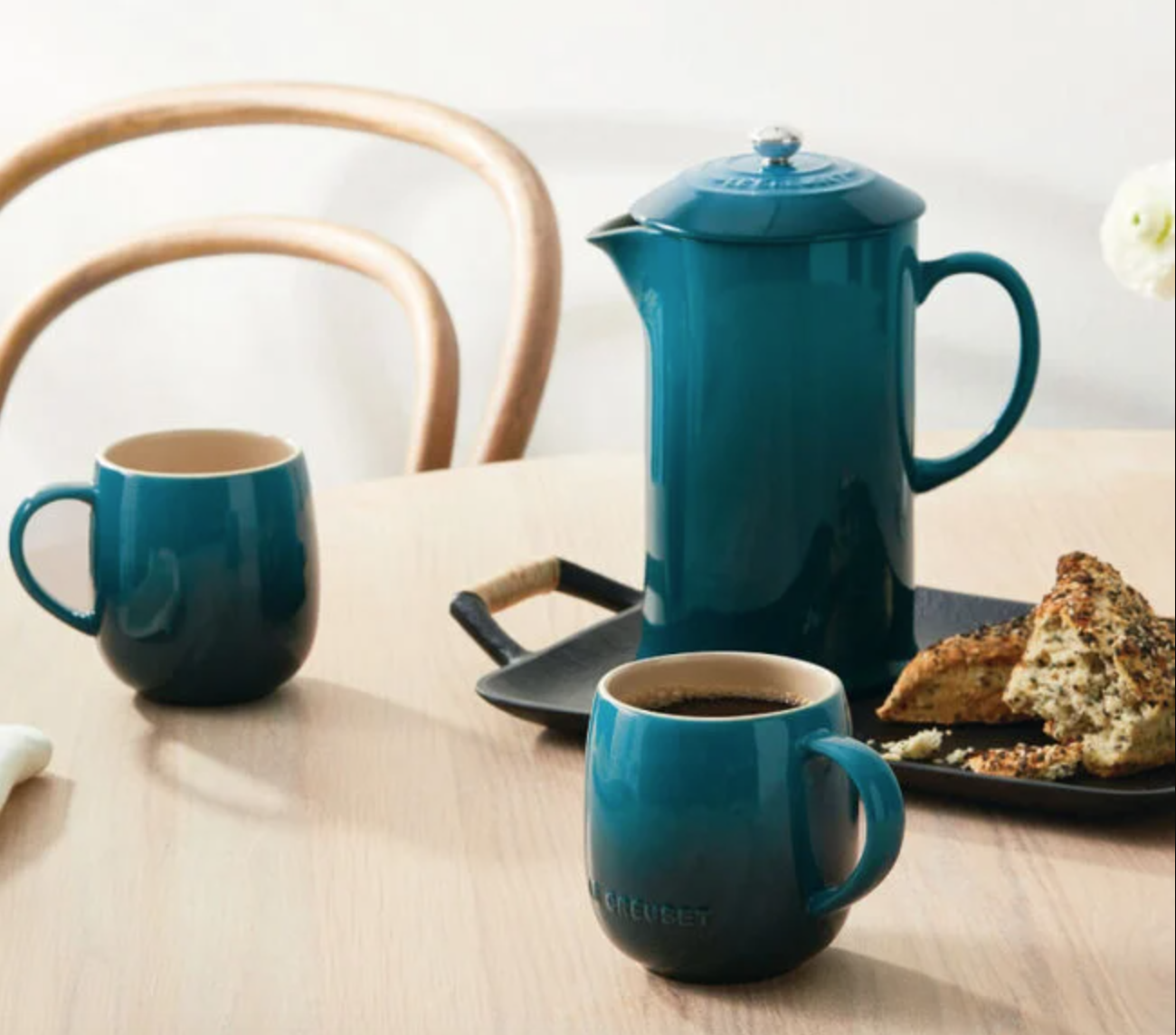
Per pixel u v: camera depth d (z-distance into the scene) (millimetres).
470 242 2732
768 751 869
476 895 1009
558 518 1625
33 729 1166
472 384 2795
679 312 1192
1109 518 1575
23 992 922
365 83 2686
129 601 1238
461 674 1323
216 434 1340
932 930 965
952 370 2762
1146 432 1800
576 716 1166
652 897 882
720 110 2668
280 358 2807
